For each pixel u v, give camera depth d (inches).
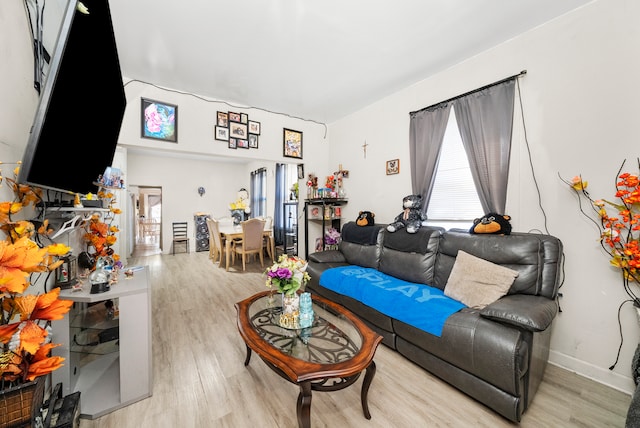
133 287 59.6
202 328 94.1
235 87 120.0
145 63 99.3
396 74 108.5
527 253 71.3
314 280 113.0
